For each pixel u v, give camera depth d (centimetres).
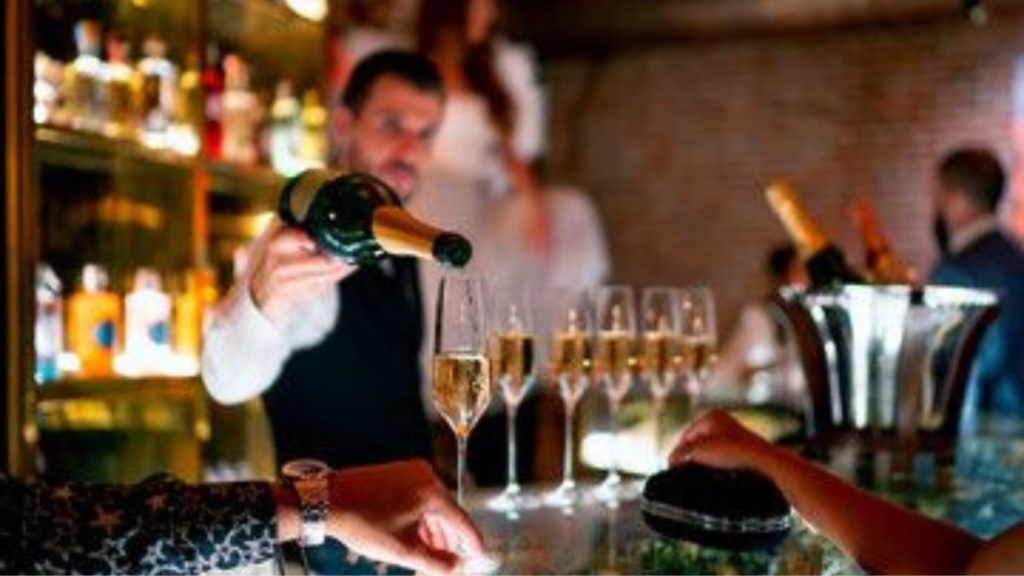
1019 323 353
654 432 222
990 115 587
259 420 257
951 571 106
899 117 610
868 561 112
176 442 238
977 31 588
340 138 228
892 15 555
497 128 474
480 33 469
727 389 328
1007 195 583
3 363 171
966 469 196
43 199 216
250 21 258
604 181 686
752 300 648
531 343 162
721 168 657
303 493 110
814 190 633
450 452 228
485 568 120
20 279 171
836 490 119
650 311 179
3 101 170
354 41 451
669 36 590
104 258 227
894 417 175
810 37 630
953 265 365
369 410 195
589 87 686
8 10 168
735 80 651
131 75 228
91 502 107
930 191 604
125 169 229
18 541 104
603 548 133
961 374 175
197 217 234
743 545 126
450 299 137
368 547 111
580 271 528
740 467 130
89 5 219
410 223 128
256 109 267
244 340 159
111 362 220
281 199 144
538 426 236
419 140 221
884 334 172
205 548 107
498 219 477
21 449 171
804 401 181
